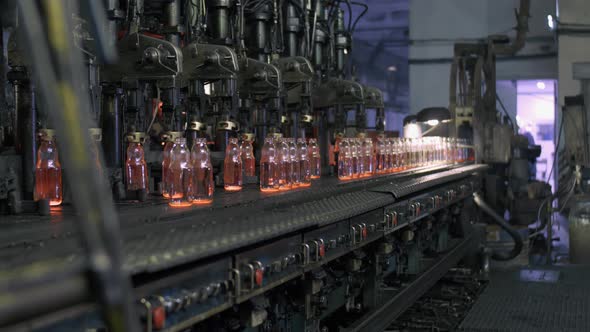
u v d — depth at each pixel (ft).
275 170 11.70
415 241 17.46
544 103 57.77
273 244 8.46
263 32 16.19
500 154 28.89
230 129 11.84
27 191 8.64
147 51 9.72
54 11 2.98
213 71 11.55
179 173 8.98
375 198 12.23
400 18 63.36
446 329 16.06
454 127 28.43
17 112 8.70
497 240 26.30
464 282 20.85
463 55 30.04
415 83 43.80
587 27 37.96
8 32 10.09
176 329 6.28
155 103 11.21
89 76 8.59
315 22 18.03
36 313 2.92
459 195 21.25
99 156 8.61
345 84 18.52
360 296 13.94
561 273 23.50
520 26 30.25
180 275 6.43
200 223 7.66
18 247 5.62
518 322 16.84
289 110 17.60
